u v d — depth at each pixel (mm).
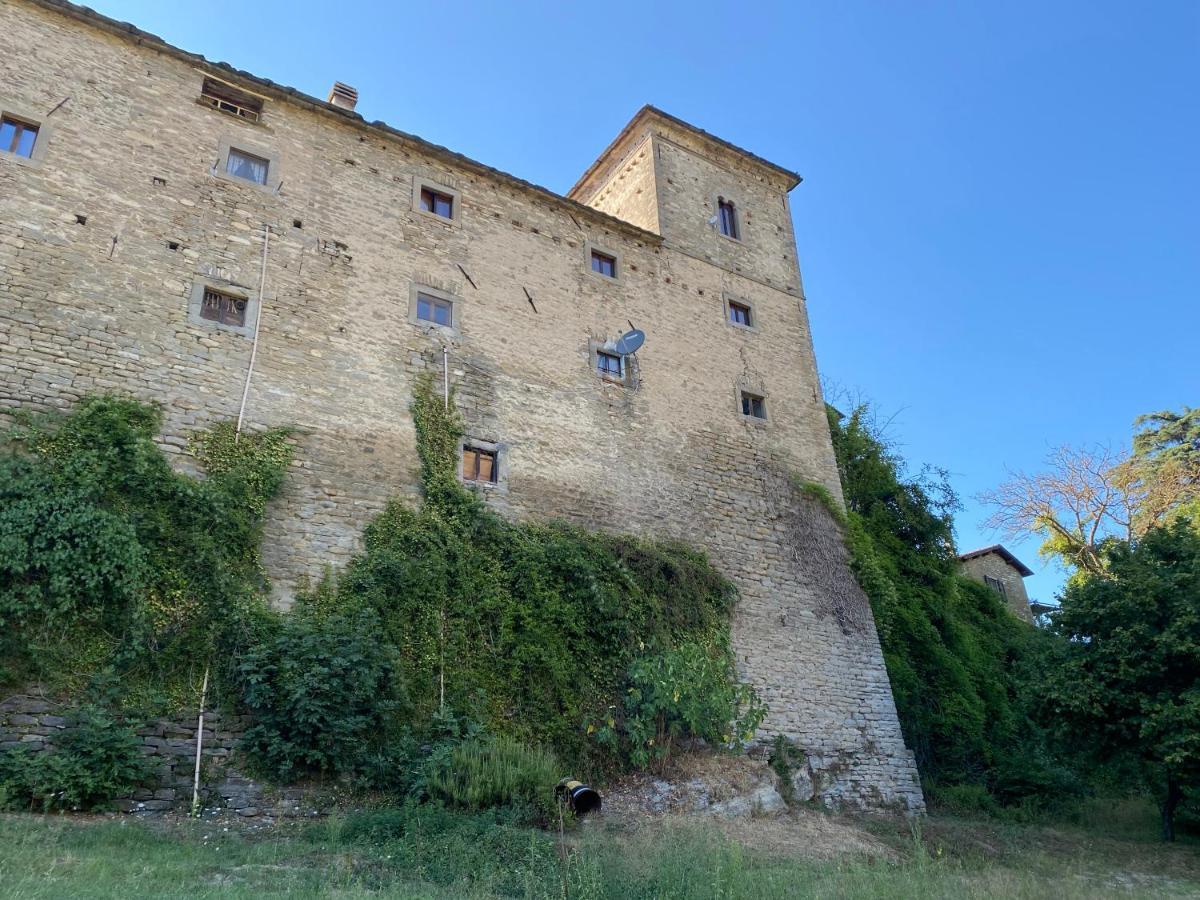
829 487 20125
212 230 14477
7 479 10734
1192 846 15602
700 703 14398
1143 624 15359
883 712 17906
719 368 19750
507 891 8523
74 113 14008
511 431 16000
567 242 18844
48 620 10406
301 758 11273
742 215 22562
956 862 12539
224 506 12258
